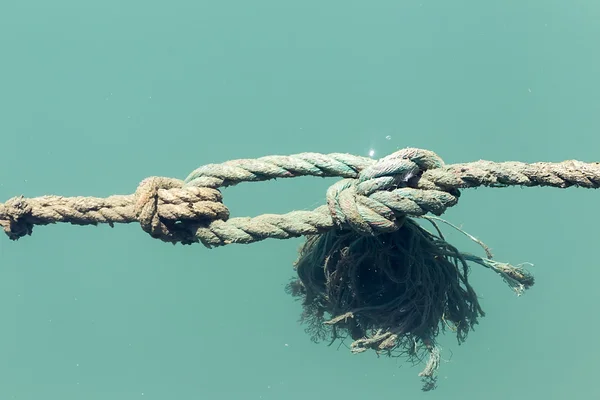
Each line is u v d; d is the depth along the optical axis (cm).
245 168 177
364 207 173
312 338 190
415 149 174
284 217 176
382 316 182
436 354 181
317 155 177
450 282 183
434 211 173
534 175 172
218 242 176
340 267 181
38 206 177
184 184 178
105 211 177
